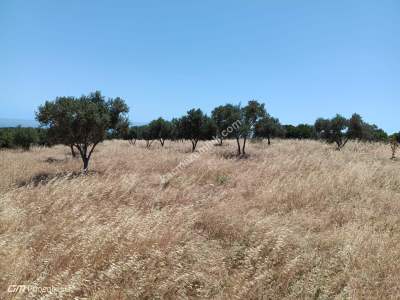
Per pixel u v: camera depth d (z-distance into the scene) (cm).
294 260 459
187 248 507
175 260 466
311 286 411
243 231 584
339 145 2483
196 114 2609
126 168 1362
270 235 543
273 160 1501
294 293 403
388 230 608
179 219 621
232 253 504
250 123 2238
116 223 592
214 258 488
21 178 1148
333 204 784
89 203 746
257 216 661
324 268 460
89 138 1425
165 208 698
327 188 887
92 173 1213
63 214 648
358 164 1226
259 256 495
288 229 564
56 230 557
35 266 446
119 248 478
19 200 743
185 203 795
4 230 564
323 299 394
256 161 1568
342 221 671
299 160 1398
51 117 1334
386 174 1098
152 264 447
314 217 692
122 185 895
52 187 845
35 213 675
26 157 1928
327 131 2583
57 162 1695
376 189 914
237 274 444
